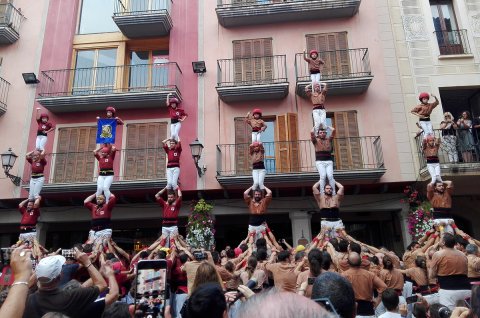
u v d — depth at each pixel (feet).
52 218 50.65
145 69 55.88
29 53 56.54
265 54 53.42
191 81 53.21
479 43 50.11
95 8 58.70
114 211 50.42
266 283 21.11
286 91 50.11
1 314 7.66
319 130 37.58
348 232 52.54
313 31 53.72
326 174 36.65
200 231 44.55
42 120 42.96
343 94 50.44
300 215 47.85
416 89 49.47
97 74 55.47
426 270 25.86
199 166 49.49
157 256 28.14
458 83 48.98
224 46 54.29
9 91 55.06
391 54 51.13
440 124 45.52
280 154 48.29
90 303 12.23
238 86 49.26
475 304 9.05
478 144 44.14
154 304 15.14
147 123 52.47
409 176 46.60
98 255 34.42
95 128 53.11
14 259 8.56
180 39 55.16
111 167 39.45
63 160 51.44
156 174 49.90
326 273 9.00
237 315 4.41
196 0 56.80
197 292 8.95
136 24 53.78
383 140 48.37
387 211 49.16
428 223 41.27
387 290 16.03
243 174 46.65
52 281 11.76
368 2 53.67
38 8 58.18
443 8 52.54
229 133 50.85
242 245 36.17
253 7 52.39
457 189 46.83
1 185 50.90
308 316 4.11
